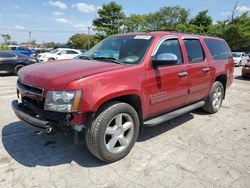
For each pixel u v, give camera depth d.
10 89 7.91
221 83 5.62
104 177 2.87
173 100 4.03
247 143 3.96
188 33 4.70
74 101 2.66
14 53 11.81
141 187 2.70
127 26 46.84
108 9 42.25
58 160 3.24
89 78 2.76
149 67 3.45
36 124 2.86
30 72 3.19
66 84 2.67
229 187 2.75
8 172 2.92
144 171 3.02
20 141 3.77
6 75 11.91
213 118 5.27
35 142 3.75
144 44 3.67
